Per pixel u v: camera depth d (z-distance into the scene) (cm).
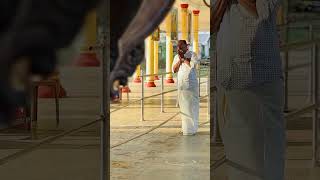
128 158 837
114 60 686
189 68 1100
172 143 991
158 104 1761
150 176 702
